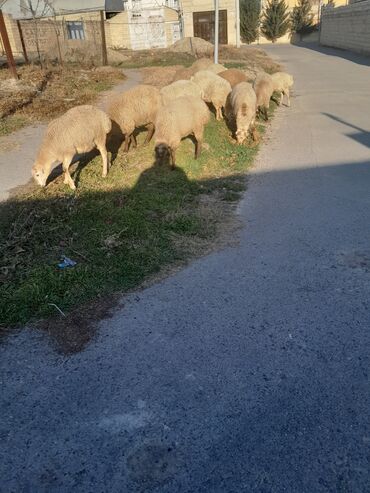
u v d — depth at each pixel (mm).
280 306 4031
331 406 2984
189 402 3062
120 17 39188
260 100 11008
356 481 2504
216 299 4160
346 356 3416
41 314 3945
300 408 2979
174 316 3932
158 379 3264
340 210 5949
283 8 49125
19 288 4207
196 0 41469
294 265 4695
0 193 6578
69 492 2504
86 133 6281
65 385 3232
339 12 34875
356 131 10141
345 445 2711
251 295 4207
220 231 5480
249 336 3662
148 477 2570
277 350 3502
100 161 7695
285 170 7652
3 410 3037
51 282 4277
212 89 10102
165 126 6895
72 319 3904
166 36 41125
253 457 2662
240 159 8156
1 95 12883
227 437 2797
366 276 4449
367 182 6891
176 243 5141
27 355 3518
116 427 2896
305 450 2689
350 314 3893
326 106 13281
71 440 2814
